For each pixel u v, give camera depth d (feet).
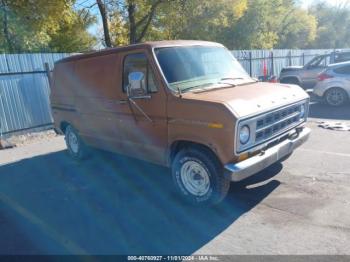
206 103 12.30
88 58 18.12
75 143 21.57
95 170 19.86
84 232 12.76
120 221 13.38
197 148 13.26
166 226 12.69
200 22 71.92
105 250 11.44
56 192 17.03
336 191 14.20
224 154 12.05
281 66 64.69
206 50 16.22
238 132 11.73
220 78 15.53
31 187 18.10
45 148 26.78
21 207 15.53
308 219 12.14
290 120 14.70
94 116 18.19
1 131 30.14
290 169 17.12
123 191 16.38
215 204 13.75
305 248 10.48
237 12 79.51
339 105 35.12
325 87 35.58
